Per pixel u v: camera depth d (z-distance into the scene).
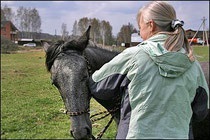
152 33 2.40
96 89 2.36
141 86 2.18
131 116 2.19
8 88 9.74
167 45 2.23
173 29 2.38
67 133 6.68
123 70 2.26
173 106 2.17
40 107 6.52
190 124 2.33
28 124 7.15
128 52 2.28
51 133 6.70
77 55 2.81
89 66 2.84
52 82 2.78
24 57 18.91
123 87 2.27
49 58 2.90
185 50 2.29
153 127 2.14
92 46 3.24
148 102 2.15
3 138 6.72
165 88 2.18
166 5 2.38
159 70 2.18
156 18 2.35
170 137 2.13
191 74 2.27
